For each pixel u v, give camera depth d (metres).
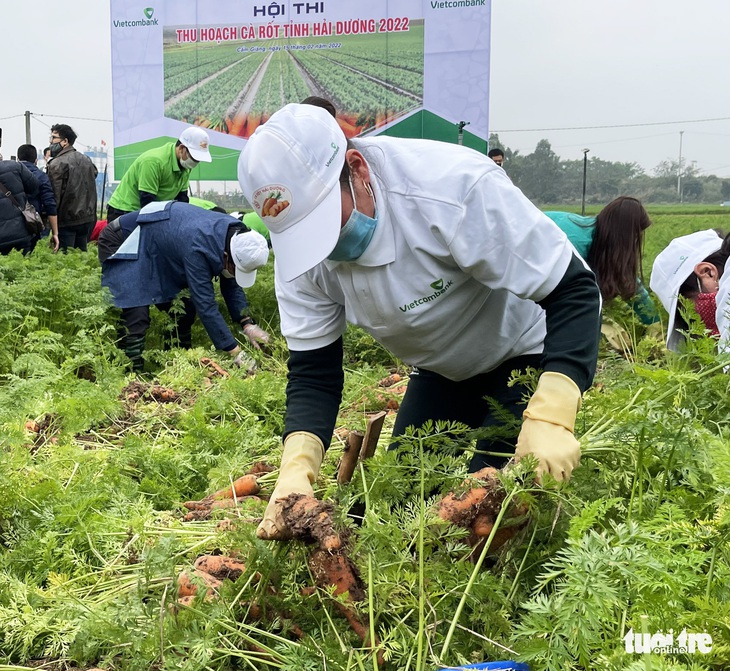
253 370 6.55
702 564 2.04
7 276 8.00
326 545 2.07
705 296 4.25
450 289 2.42
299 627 2.24
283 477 2.46
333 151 2.19
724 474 2.01
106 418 5.05
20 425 4.04
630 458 2.57
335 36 12.24
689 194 33.81
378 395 4.79
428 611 2.03
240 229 6.61
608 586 1.74
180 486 3.90
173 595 2.14
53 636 2.46
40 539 2.94
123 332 7.18
